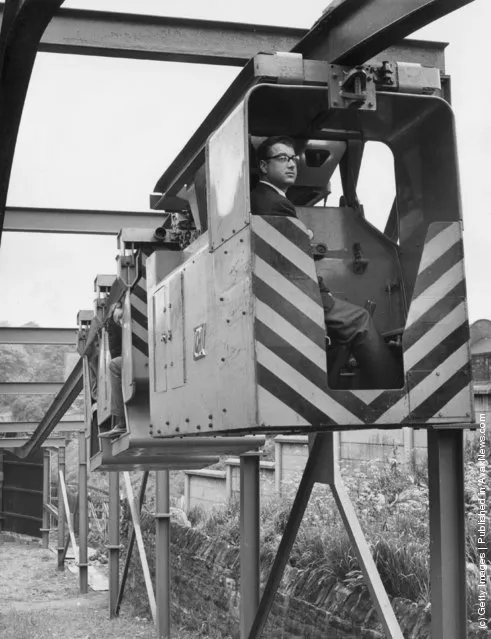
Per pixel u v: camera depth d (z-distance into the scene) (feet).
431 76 16.28
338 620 25.27
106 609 53.83
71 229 41.83
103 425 38.40
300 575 28.73
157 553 41.01
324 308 16.38
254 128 18.07
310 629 27.04
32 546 91.40
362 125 17.78
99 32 22.58
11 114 20.40
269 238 15.08
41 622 49.32
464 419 15.39
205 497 49.49
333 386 16.37
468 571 22.17
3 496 100.58
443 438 16.42
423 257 15.60
